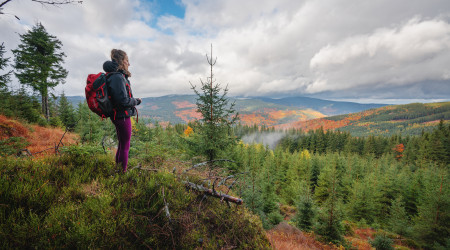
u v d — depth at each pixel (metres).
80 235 1.93
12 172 2.85
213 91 8.73
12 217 1.92
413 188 26.81
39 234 1.85
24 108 15.73
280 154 54.12
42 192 2.41
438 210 17.39
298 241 9.39
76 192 2.61
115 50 2.78
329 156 47.28
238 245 2.80
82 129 12.62
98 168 3.39
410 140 79.81
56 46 22.53
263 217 9.48
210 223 2.97
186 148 9.41
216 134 8.60
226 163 8.90
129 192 2.84
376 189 29.69
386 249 12.75
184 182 3.60
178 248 2.33
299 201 13.89
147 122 23.47
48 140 10.25
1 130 9.30
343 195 29.08
